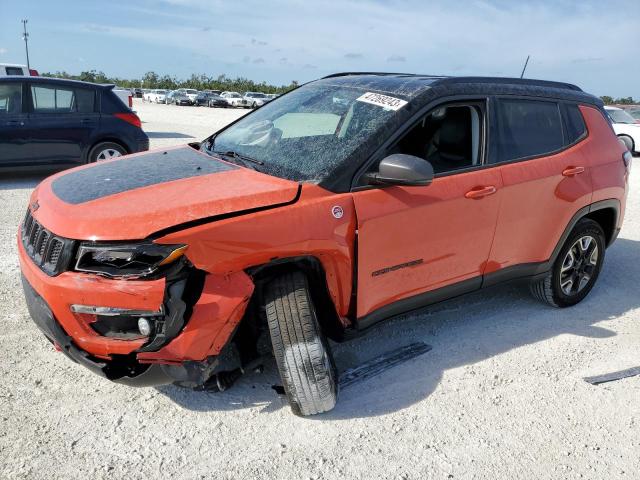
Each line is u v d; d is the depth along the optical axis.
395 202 3.04
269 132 3.60
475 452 2.73
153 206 2.56
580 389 3.32
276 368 3.32
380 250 3.04
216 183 2.86
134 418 2.81
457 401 3.12
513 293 4.76
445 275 3.45
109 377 2.54
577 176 4.05
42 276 2.53
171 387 3.09
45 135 8.41
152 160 3.42
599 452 2.79
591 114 4.39
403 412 2.99
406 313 3.43
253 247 2.58
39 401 2.88
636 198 9.09
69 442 2.60
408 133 3.28
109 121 8.91
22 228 3.11
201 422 2.81
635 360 3.70
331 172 2.93
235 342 3.01
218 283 2.54
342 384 3.19
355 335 3.18
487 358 3.61
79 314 2.47
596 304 4.61
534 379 3.39
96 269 2.42
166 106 44.38
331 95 3.70
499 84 3.79
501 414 3.04
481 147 3.57
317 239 2.75
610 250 6.17
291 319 2.75
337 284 2.96
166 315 2.41
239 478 2.46
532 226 3.84
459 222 3.36
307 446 2.69
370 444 2.73
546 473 2.62
